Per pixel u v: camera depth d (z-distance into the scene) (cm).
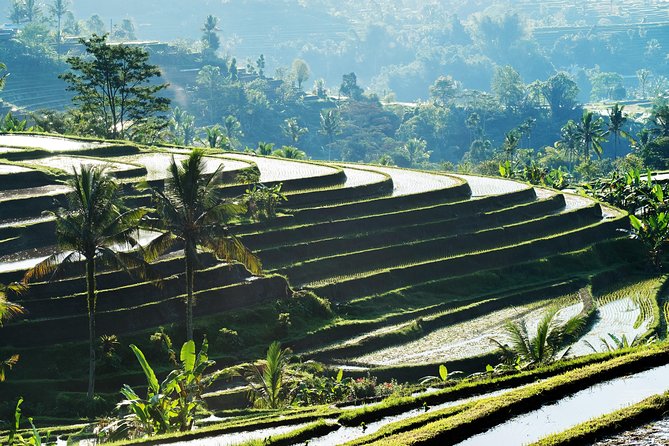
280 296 9281
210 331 8469
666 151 19538
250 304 9044
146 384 7681
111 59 15712
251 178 11419
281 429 4838
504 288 10656
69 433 6425
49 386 7406
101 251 7244
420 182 13138
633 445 3600
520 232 11875
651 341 7475
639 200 13562
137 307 8319
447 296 10269
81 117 16588
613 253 11938
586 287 10775
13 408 7156
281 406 6606
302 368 8006
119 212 7438
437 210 11744
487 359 8375
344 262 10338
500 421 4053
